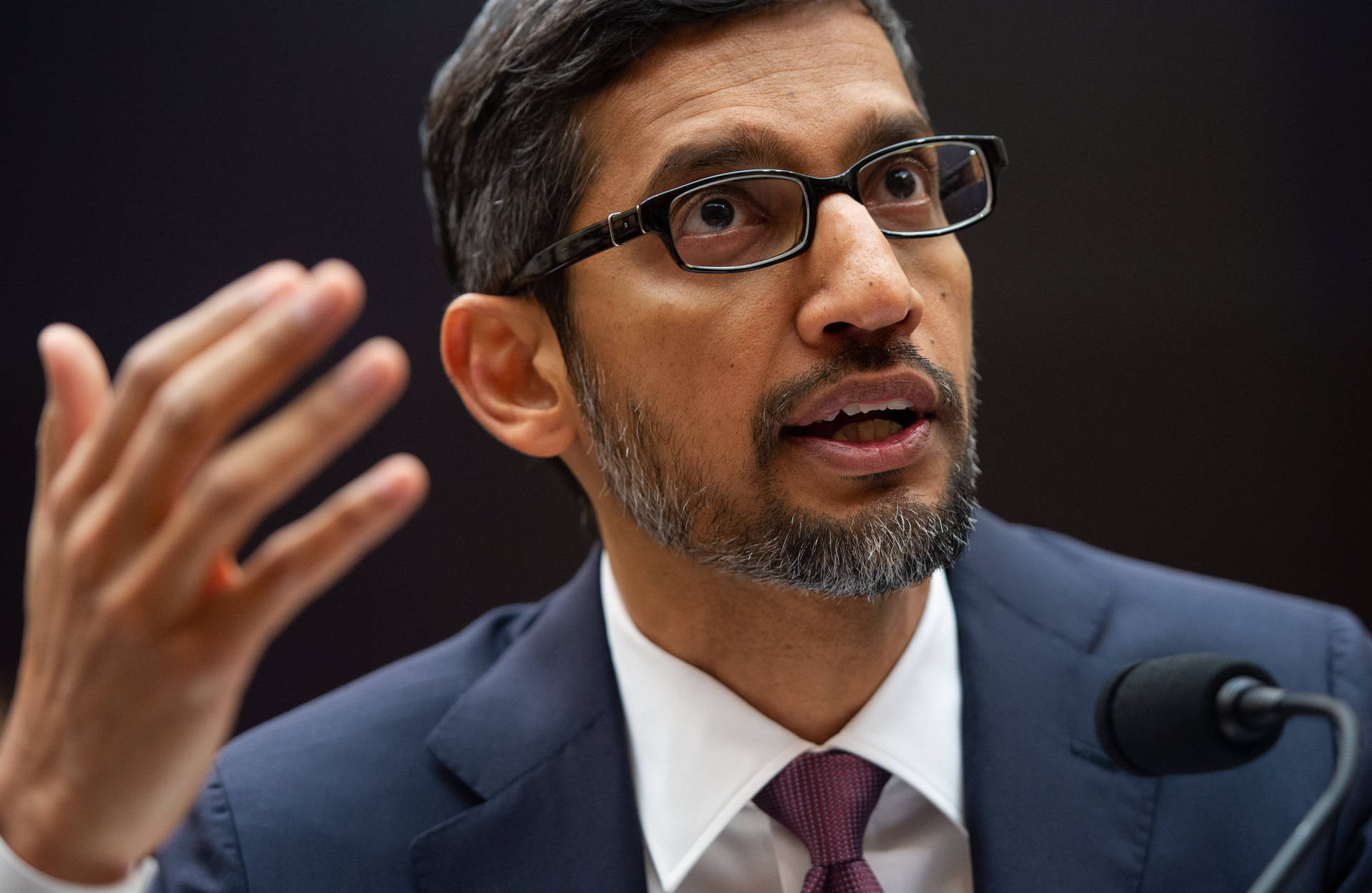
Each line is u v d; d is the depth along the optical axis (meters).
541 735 1.54
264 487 0.79
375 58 2.87
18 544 2.85
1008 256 2.91
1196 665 1.03
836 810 1.43
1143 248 2.89
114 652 0.87
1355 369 2.84
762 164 1.35
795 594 1.39
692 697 1.51
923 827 1.48
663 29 1.38
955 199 1.46
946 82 2.88
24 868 0.94
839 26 1.41
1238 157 2.85
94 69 2.82
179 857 1.53
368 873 1.48
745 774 1.46
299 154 2.87
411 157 2.89
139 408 0.84
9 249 2.82
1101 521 2.93
